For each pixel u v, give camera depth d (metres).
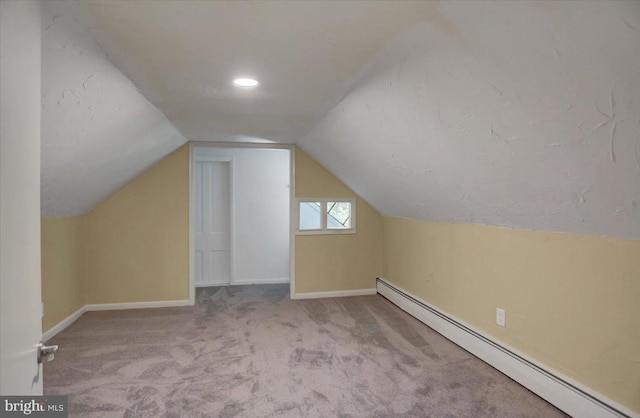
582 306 1.92
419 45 1.46
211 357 2.71
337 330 3.28
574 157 1.42
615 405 1.73
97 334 3.18
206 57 1.67
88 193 3.26
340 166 3.86
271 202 5.22
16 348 0.85
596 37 0.98
